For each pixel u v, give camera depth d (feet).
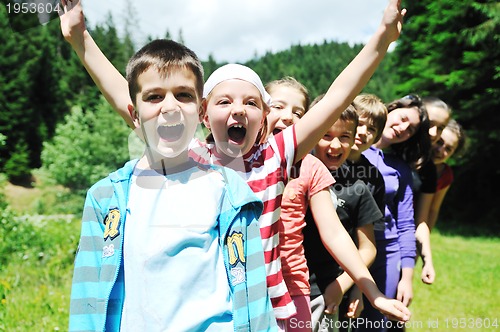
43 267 21.77
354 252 7.01
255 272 5.21
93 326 5.07
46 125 98.48
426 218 12.06
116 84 6.78
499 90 47.73
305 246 8.01
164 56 5.33
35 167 91.97
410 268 10.52
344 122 8.44
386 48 6.24
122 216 5.14
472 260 29.22
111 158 54.24
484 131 49.55
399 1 6.15
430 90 54.13
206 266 4.96
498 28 47.55
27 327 13.03
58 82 105.29
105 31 112.06
